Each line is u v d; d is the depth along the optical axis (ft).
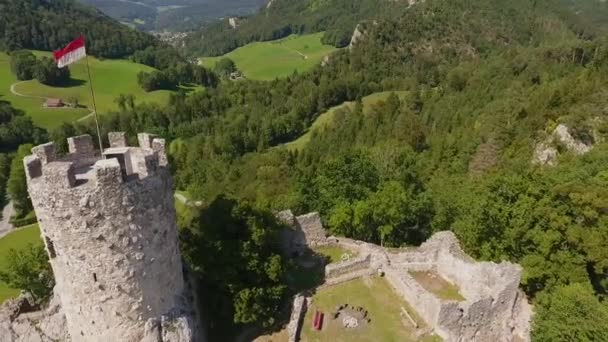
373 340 101.24
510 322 108.58
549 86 287.28
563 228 114.73
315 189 174.81
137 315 79.92
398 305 111.04
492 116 296.71
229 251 103.04
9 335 99.81
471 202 139.33
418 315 107.24
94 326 80.33
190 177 337.31
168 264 82.74
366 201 145.38
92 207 71.31
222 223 106.42
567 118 213.46
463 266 112.98
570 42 488.44
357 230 146.00
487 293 104.94
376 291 116.06
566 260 112.16
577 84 258.78
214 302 104.53
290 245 132.36
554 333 97.66
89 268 75.46
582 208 117.29
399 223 145.28
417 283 111.96
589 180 130.52
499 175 146.00
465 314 101.60
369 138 357.82
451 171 244.01
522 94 330.75
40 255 125.90
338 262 122.62
